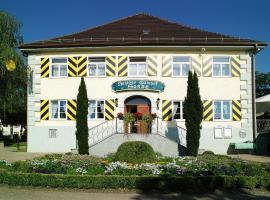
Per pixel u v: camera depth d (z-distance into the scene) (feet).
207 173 43.86
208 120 88.02
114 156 55.72
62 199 36.47
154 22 102.47
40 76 91.25
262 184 41.73
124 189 40.78
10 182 42.68
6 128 198.29
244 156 80.18
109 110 88.53
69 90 90.02
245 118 88.43
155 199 36.86
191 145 73.26
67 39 93.09
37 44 90.89
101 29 99.04
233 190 40.98
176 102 88.33
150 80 88.17
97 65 90.12
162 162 50.47
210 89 88.79
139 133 78.95
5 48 93.35
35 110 90.68
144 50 89.40
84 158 52.11
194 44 87.71
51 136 89.71
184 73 89.30
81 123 75.41
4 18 97.81
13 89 97.25
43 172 43.88
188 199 37.04
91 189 41.01
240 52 89.76
